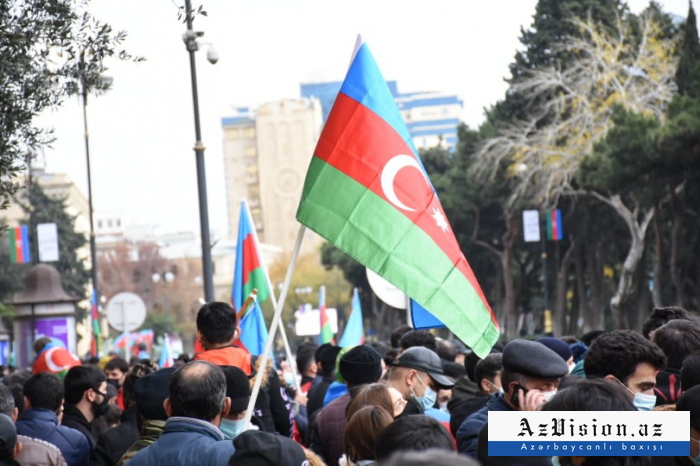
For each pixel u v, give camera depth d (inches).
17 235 1678.2
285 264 5625.0
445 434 171.8
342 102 248.5
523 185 2028.8
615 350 213.5
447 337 2573.8
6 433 233.3
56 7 318.7
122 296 879.7
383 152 246.1
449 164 2933.1
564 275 2343.8
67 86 329.1
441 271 241.8
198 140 714.2
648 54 1905.8
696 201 1782.7
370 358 301.7
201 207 708.7
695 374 213.2
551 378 211.3
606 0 2289.6
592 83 1910.7
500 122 2341.3
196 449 195.2
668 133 1603.1
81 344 4020.7
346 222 243.8
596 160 1745.8
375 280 452.8
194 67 714.2
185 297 5231.3
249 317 389.7
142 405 234.8
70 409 311.4
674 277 1750.7
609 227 2175.2
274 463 183.5
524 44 2364.7
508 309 2368.4
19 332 951.6
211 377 201.2
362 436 212.2
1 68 302.0
